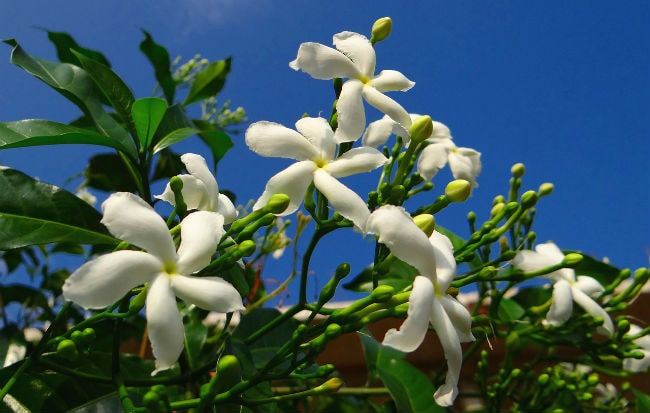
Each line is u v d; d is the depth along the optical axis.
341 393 0.22
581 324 0.22
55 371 0.15
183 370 0.18
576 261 0.19
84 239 0.17
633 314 0.29
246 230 0.14
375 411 0.23
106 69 0.21
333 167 0.15
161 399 0.12
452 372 0.12
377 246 0.16
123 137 0.20
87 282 0.11
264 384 0.17
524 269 0.20
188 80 0.33
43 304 0.27
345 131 0.15
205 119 0.32
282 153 0.15
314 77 0.16
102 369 0.17
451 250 0.14
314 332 0.15
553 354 0.24
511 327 0.23
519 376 0.23
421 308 0.12
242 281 0.17
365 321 0.14
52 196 0.17
